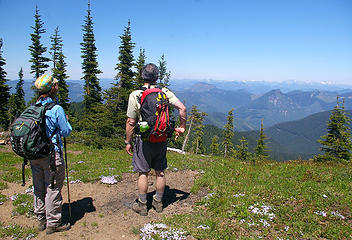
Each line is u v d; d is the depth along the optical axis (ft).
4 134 59.47
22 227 16.47
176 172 30.25
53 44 147.02
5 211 19.25
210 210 18.53
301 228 15.62
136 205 18.47
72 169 33.09
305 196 20.20
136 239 14.99
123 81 124.77
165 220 16.83
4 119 144.87
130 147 16.94
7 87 149.18
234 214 17.44
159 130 15.23
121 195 22.20
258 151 178.91
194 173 29.81
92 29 140.67
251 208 18.16
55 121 14.20
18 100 181.68
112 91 101.45
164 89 16.25
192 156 42.52
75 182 25.84
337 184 23.36
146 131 15.23
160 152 16.94
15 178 28.86
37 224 16.99
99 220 17.42
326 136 97.35
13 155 45.83
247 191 21.68
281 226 15.93
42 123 13.75
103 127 82.07
